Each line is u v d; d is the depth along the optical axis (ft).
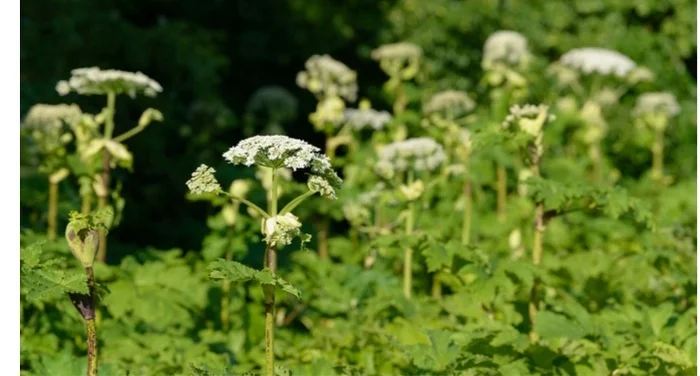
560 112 30.99
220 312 18.31
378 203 19.39
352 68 38.65
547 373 13.39
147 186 29.71
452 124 23.11
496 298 16.12
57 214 19.85
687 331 14.24
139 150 28.68
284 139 10.16
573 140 31.32
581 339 14.06
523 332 15.25
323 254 22.03
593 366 13.65
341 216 20.85
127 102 27.45
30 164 19.54
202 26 36.58
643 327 14.21
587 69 29.32
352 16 37.88
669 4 40.88
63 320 16.05
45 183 19.99
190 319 17.22
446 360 13.20
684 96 40.55
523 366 13.25
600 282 18.03
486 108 37.88
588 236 23.52
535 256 14.55
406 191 17.78
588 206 14.16
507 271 14.56
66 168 18.42
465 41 38.65
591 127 30.60
